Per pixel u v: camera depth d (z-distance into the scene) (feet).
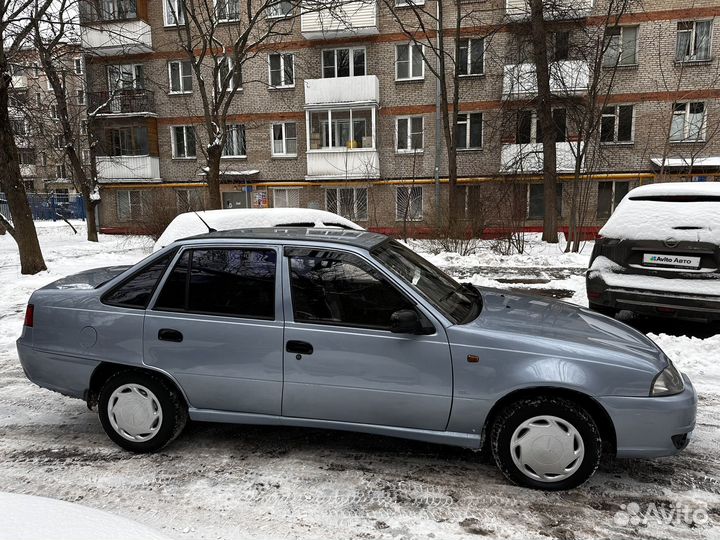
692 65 67.31
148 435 11.48
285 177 80.89
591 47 56.24
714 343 17.63
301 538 8.54
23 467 10.97
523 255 45.50
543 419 9.74
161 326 11.28
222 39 78.64
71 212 127.34
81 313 11.83
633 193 19.56
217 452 11.59
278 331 10.72
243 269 11.24
